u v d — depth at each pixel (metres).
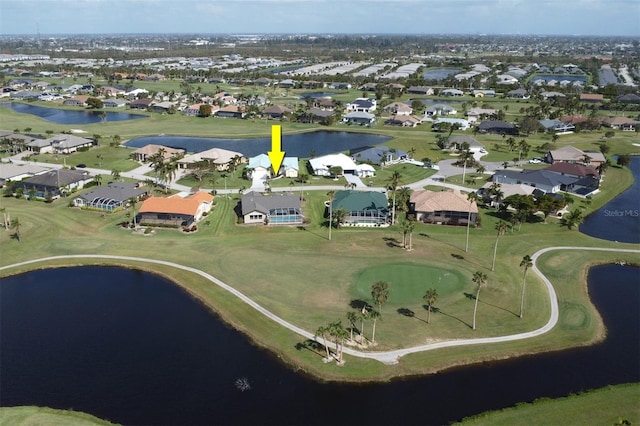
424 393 68.50
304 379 70.94
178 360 74.62
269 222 128.38
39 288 96.12
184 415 63.81
